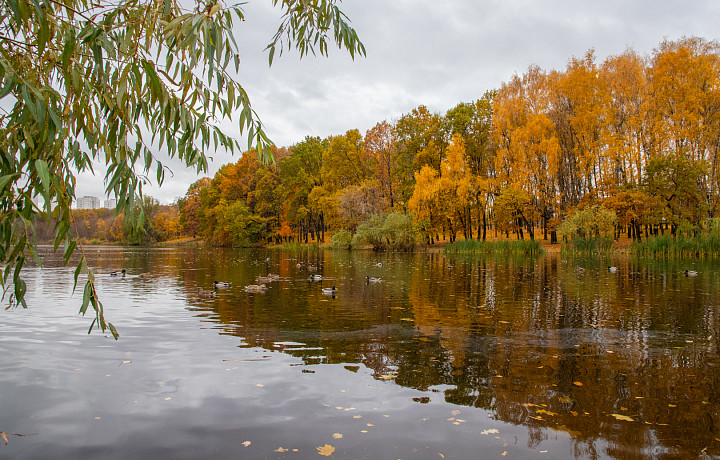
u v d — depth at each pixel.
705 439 3.96
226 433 4.01
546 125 39.25
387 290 14.35
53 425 4.13
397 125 53.38
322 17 3.84
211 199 78.00
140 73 2.79
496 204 40.34
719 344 7.30
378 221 46.06
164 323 8.80
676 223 35.09
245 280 17.55
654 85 37.31
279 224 70.19
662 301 11.98
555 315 9.90
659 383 5.41
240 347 6.96
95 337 7.55
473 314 10.02
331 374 5.65
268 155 3.27
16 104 2.97
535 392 5.09
